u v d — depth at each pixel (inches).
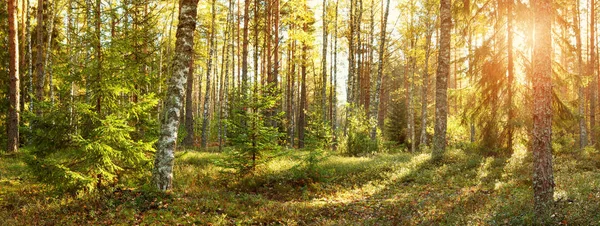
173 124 368.5
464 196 358.3
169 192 350.0
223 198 374.3
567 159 536.4
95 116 340.5
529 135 572.1
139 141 357.1
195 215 305.9
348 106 868.0
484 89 621.6
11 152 609.6
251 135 481.7
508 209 288.8
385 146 913.5
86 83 358.3
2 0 872.3
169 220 288.4
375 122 842.2
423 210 324.8
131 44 391.2
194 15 385.1
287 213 334.3
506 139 600.4
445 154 590.9
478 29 665.6
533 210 272.4
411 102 1138.0
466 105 652.1
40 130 330.6
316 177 486.9
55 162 317.4
